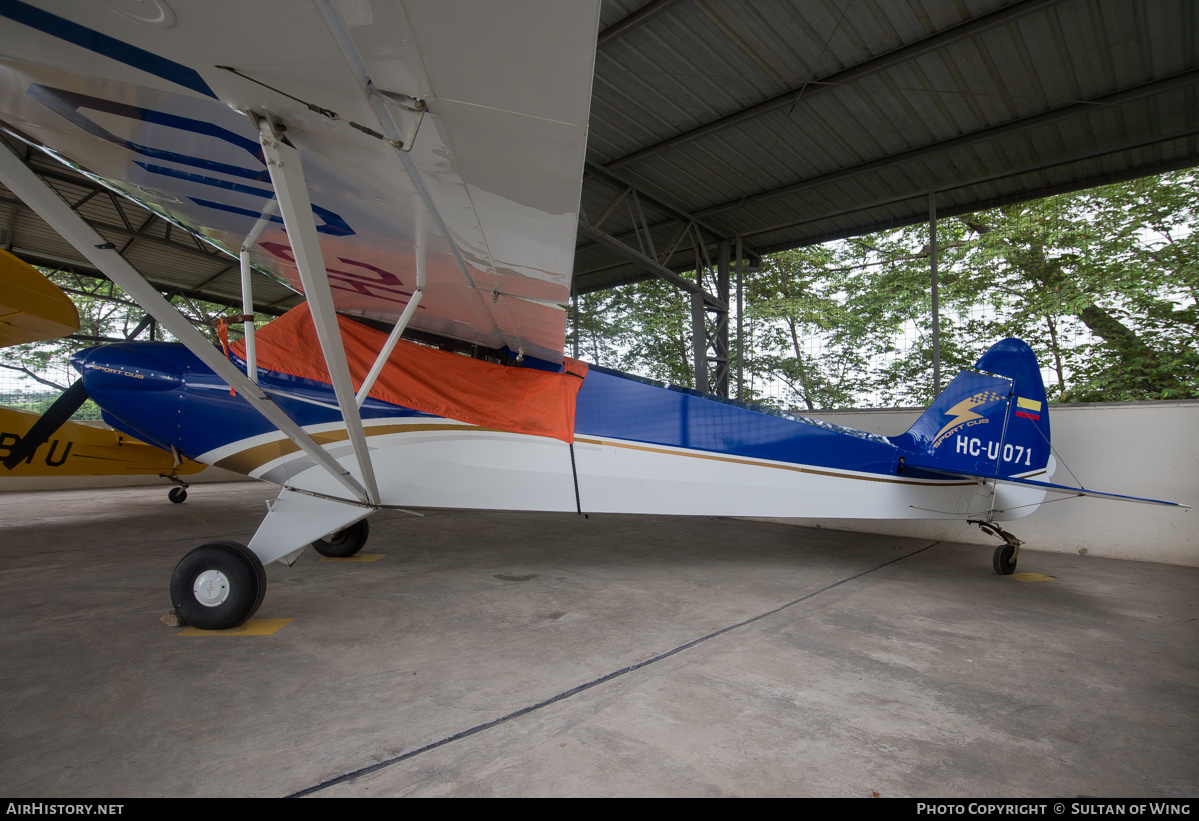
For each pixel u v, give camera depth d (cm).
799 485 404
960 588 383
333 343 194
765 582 391
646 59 525
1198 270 801
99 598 313
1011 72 521
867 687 220
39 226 817
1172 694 217
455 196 165
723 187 761
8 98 145
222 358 197
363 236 217
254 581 264
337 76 116
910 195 755
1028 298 920
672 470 383
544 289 237
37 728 172
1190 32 467
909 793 149
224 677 214
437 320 325
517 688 210
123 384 338
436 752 164
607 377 384
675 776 154
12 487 866
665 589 365
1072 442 520
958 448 430
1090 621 311
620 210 841
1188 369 800
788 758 166
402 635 266
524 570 407
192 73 123
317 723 180
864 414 645
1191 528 462
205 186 192
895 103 573
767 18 470
